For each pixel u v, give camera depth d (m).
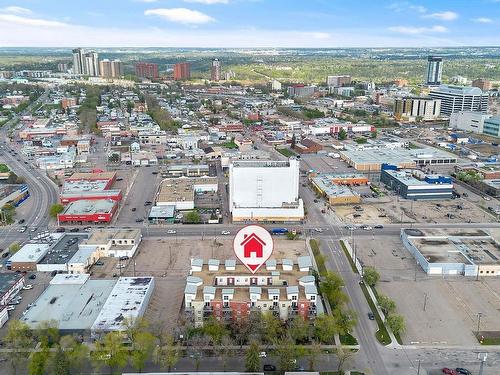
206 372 113.25
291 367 115.75
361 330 133.62
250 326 127.25
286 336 124.38
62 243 188.12
